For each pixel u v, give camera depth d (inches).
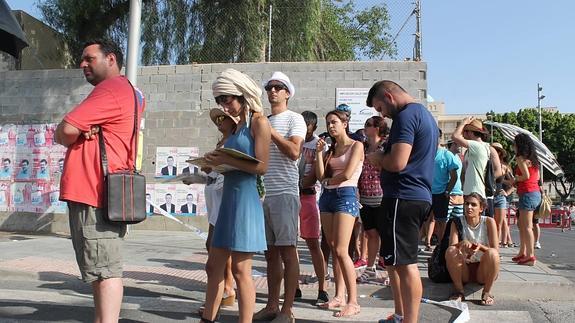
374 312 203.6
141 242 388.2
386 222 154.6
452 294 223.6
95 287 129.2
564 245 447.8
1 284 248.5
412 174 153.4
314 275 264.7
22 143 474.0
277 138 175.8
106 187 125.7
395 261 151.8
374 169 241.8
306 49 583.5
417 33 441.4
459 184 301.6
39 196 465.7
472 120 289.9
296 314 199.3
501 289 228.5
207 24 585.6
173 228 449.7
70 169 126.2
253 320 187.6
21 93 478.9
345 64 427.2
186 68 456.4
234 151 141.6
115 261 129.0
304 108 429.1
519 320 192.4
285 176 183.0
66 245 365.7
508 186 391.5
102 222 127.0
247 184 149.9
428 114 158.9
